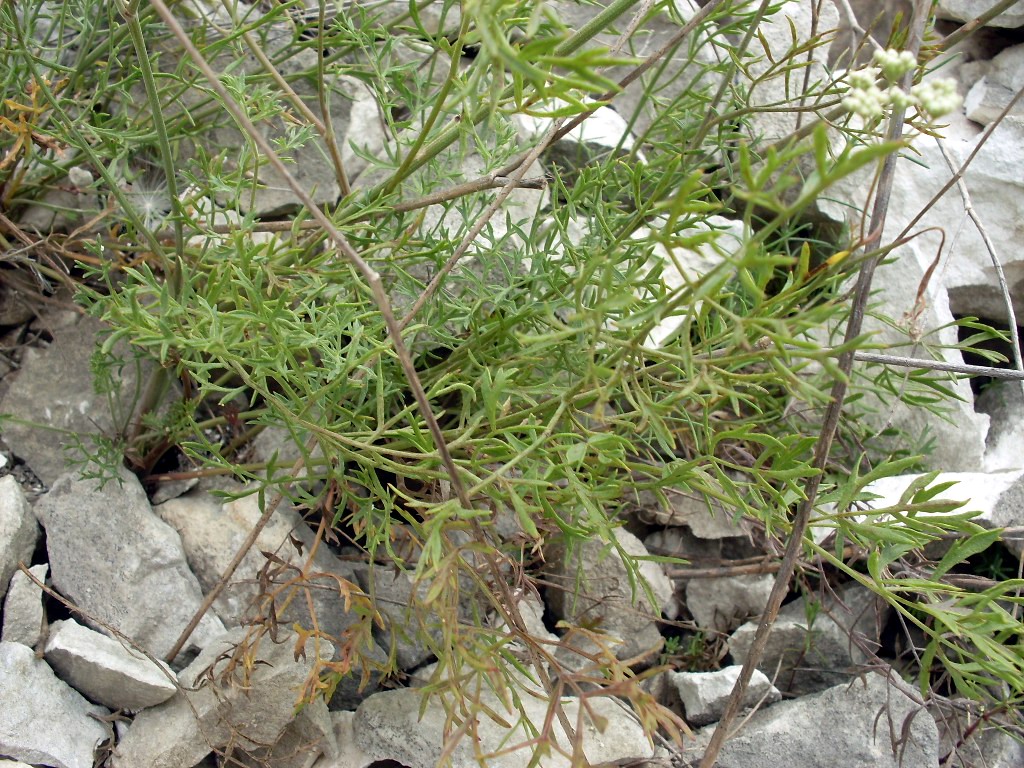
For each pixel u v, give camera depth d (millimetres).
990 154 839
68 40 816
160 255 623
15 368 765
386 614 631
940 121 890
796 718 656
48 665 607
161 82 825
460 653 504
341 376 551
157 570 659
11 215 763
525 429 549
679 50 890
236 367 553
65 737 585
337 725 633
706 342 497
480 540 520
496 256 661
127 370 752
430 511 509
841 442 772
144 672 605
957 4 908
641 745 635
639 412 501
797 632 715
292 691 599
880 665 646
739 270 408
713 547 775
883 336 820
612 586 718
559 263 619
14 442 727
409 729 615
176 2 732
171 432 697
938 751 652
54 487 676
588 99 846
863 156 351
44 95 688
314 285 600
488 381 505
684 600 761
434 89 866
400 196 682
